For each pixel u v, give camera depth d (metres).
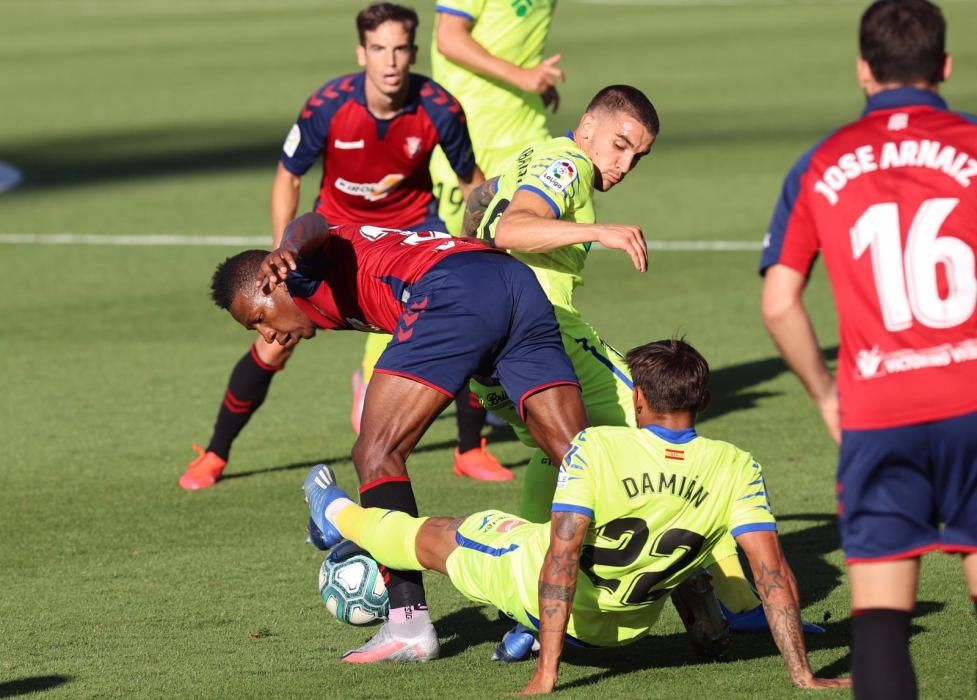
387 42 22.66
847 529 11.44
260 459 24.09
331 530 15.86
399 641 15.03
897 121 11.49
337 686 14.22
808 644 15.43
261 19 135.12
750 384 28.09
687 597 14.78
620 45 100.12
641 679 14.20
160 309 35.22
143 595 17.52
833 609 16.67
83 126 70.94
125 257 41.44
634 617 14.34
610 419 17.47
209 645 15.71
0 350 31.44
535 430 15.98
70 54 108.38
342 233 16.98
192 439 25.14
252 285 17.14
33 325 33.69
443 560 14.71
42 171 57.81
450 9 27.66
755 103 71.06
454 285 15.64
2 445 24.73
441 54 27.98
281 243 16.06
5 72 97.12
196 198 50.81
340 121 23.30
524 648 15.00
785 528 19.77
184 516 20.94
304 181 53.69
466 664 14.98
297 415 26.83
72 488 22.36
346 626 16.36
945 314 11.12
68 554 19.22
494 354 15.95
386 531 15.02
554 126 63.47
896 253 11.21
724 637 14.84
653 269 38.50
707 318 33.16
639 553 13.66
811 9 127.25
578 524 13.31
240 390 22.27
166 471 23.30
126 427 25.84
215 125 69.81
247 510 21.23
